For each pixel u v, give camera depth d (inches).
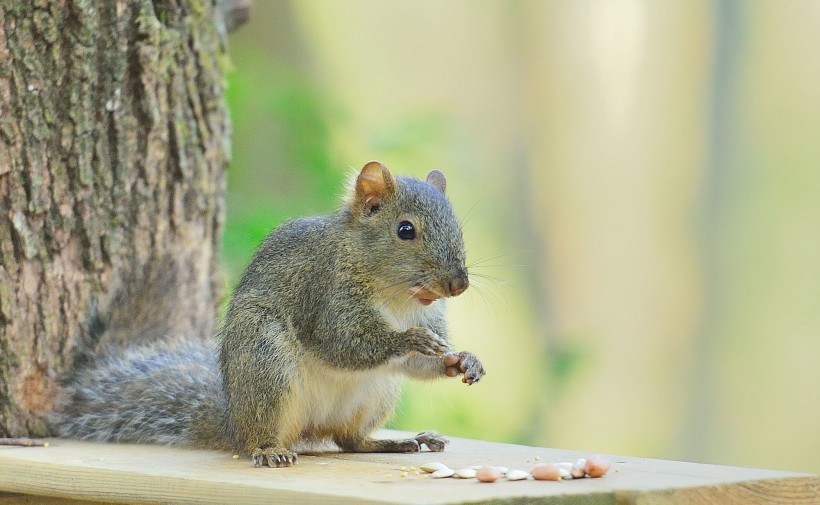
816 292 767.7
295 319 332.8
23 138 356.8
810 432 757.3
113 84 370.3
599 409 751.1
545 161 792.9
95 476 284.7
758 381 765.9
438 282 326.3
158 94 380.8
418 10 790.5
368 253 332.8
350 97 748.0
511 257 775.7
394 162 616.7
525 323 765.3
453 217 335.3
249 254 517.0
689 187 784.3
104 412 358.6
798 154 776.3
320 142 607.2
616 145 786.8
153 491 272.7
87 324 370.9
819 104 775.7
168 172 386.9
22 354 359.3
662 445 753.6
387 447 336.8
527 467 289.7
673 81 784.3
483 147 789.2
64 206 364.5
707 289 778.2
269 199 581.0
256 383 322.0
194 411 348.5
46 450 329.1
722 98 783.1
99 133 369.7
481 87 794.2
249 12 429.4
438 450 334.3
